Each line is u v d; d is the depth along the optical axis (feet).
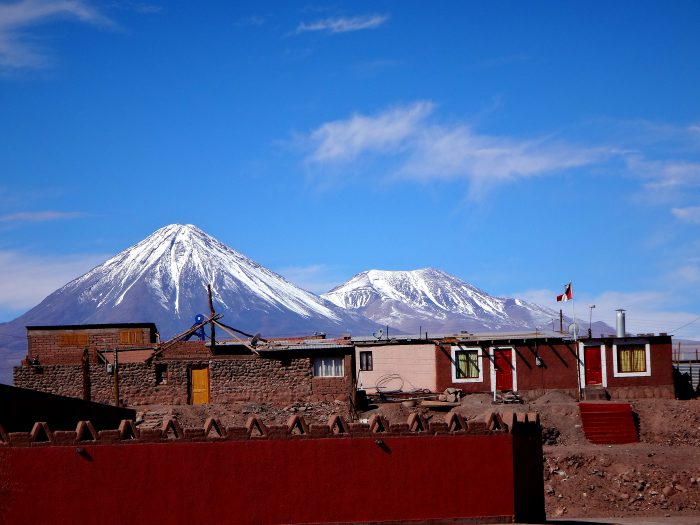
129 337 245.24
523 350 216.54
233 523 99.45
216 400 199.11
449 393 211.20
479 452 108.37
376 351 221.87
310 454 102.83
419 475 106.01
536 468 114.93
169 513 97.71
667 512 155.84
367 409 200.85
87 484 95.71
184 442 99.09
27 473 94.38
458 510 106.73
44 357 242.37
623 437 189.78
